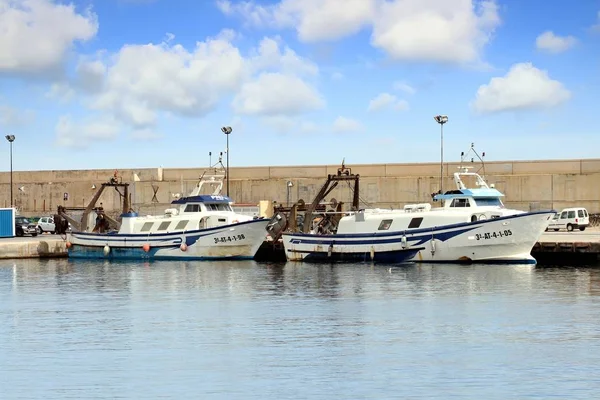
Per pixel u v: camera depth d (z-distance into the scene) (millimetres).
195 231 48062
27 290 35250
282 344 22234
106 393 17781
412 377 18672
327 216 48094
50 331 24672
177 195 52250
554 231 61250
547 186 66938
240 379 18734
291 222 49062
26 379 18938
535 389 17641
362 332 23719
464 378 18531
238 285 35562
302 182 72000
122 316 27406
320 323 25328
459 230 41000
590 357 20312
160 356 21047
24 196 79625
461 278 36031
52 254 54969
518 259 40625
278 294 32281
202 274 40500
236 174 74812
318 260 45344
